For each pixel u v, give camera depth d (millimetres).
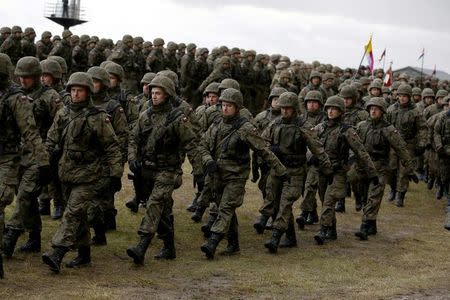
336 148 12477
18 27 23969
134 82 23250
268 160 10812
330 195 12664
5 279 8867
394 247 12922
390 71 27578
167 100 10023
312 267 10922
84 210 9359
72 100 9289
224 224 10805
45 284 8859
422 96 21469
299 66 25531
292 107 11656
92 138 9234
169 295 8922
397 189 17328
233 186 10805
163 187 9992
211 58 25188
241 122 10750
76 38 24531
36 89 10648
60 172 9273
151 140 9969
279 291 9406
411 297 9203
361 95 18469
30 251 10164
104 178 10680
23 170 9867
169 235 10602
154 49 24141
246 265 10758
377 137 13414
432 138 18500
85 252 9781
